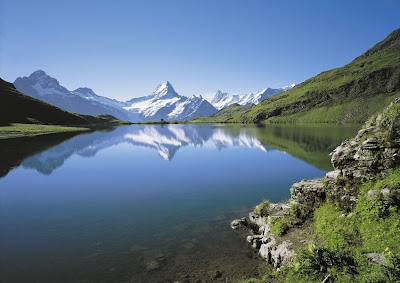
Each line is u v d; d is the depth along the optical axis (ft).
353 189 48.65
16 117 584.40
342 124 581.53
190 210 79.15
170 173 134.72
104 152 217.56
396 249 32.14
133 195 95.96
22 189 105.19
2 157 180.65
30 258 50.62
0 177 126.82
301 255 37.35
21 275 44.50
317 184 58.49
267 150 207.92
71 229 65.21
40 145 248.93
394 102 56.75
